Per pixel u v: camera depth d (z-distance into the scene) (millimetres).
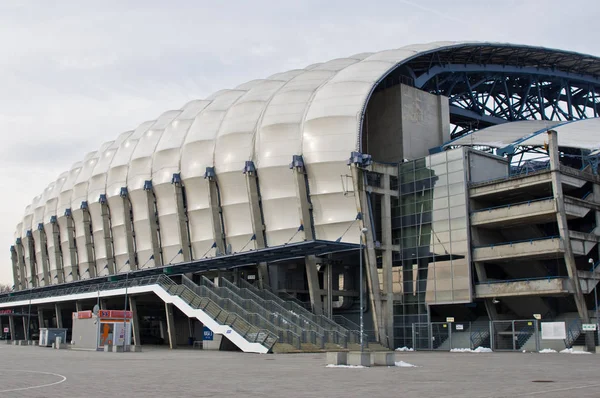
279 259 60531
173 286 58844
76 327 59938
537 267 55031
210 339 54219
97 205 84875
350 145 59406
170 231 73062
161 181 73250
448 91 77250
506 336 51031
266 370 26109
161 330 82562
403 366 28500
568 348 45656
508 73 80625
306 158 60781
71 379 21203
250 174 63844
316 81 68500
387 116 66625
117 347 49906
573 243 49656
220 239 67188
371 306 57438
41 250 103812
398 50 69938
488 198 55625
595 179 54094
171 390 17547
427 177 57906
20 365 29844
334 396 15844
